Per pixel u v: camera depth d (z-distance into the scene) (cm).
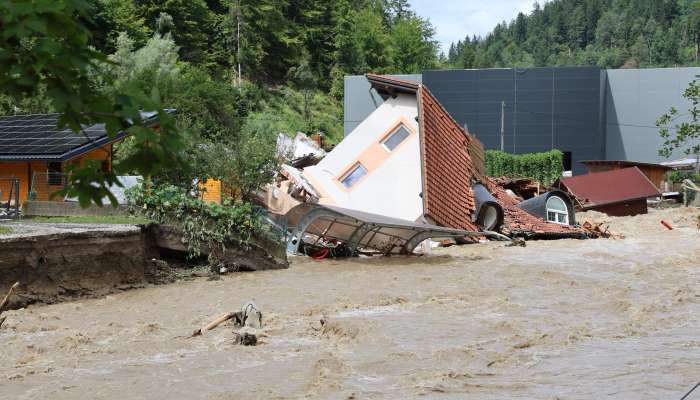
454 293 1833
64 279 1698
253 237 2209
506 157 6919
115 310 1594
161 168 378
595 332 1367
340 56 14400
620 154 8125
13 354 1189
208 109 5050
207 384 1020
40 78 339
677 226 4219
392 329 1375
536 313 1565
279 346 1252
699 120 7850
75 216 2156
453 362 1145
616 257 2670
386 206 3133
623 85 8062
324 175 3228
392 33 16988
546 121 7931
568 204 3794
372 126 3306
